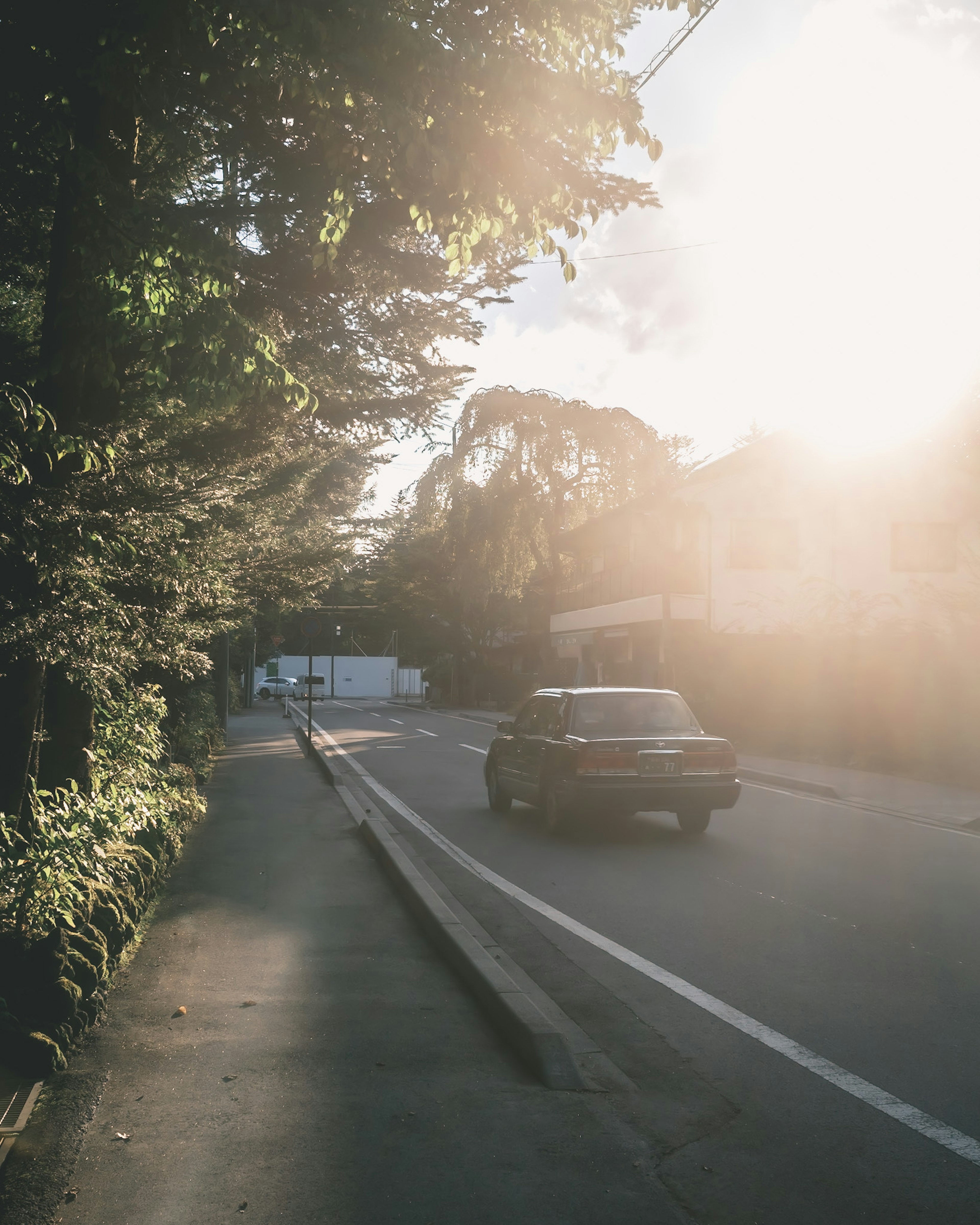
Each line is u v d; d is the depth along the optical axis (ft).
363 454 53.36
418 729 117.60
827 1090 14.73
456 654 193.98
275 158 23.25
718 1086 14.85
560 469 130.11
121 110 23.22
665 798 37.22
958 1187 11.76
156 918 23.97
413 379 34.45
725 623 102.83
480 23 17.66
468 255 20.85
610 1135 13.01
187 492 25.39
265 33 16.74
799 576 103.71
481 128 17.93
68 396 23.03
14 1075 14.28
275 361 22.61
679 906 27.40
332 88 17.58
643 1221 10.87
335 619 203.92
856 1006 18.74
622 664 131.54
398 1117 13.38
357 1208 10.98
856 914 26.48
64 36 17.72
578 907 27.22
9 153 20.43
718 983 20.26
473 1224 10.71
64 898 17.39
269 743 91.76
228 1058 15.31
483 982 18.28
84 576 19.66
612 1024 17.76
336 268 28.60
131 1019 16.93
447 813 46.52
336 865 31.58
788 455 104.42
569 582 150.61
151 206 20.66
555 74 17.49
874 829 42.42
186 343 21.54
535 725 43.24
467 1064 15.38
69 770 27.30
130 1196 11.14
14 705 21.84
